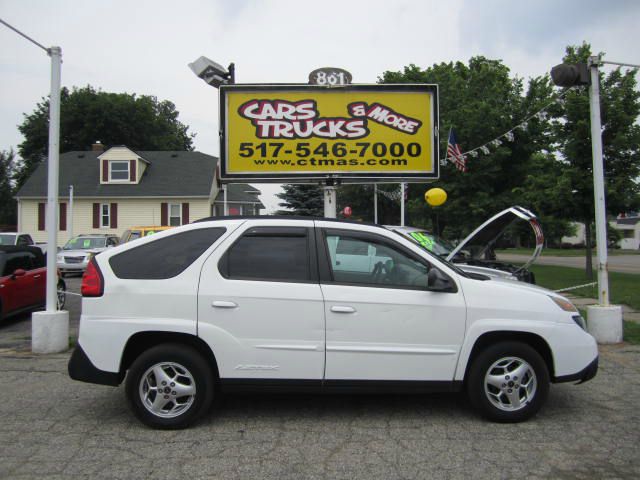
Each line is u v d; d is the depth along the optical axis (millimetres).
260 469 3744
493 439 4262
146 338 4523
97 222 33125
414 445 4152
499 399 4586
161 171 34969
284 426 4566
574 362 4590
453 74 24125
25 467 3773
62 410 4996
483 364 4527
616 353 7172
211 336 4395
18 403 5203
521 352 4520
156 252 4598
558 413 4871
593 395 5410
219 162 9055
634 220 59812
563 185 14203
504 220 7508
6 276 9719
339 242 4699
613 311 7691
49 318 7293
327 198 9258
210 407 4953
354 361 4445
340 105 9078
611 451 4031
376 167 9125
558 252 41344
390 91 9086
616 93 14039
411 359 4473
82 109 48781
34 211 33531
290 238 4668
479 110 18641
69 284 17234
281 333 4430
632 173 14211
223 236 4621
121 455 3977
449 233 24234
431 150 9109
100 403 5199
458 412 4906
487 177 19359
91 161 35969
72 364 4441
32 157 50625
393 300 4477
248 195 39781
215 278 4484
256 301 4426
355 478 3607
